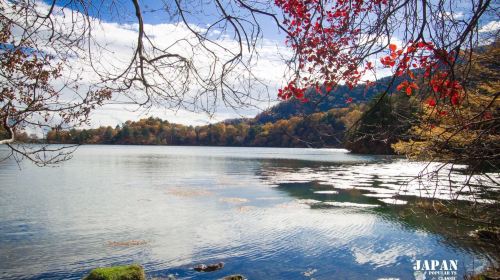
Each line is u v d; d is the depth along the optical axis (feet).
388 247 41.68
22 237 46.62
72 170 141.90
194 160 213.87
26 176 117.50
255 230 50.16
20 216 58.59
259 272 35.14
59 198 76.28
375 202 69.41
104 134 431.02
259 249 41.88
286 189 89.51
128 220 56.34
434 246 41.06
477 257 36.94
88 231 49.78
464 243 40.93
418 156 27.71
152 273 34.96
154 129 497.46
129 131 442.09
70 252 40.86
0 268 35.99
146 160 212.23
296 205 68.08
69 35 12.82
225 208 66.03
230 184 100.58
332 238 45.83
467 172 17.04
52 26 12.87
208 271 35.47
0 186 93.30
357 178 110.52
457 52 10.26
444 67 11.50
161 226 52.60
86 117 15.81
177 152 341.21
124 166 165.37
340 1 12.63
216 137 506.48
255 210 63.93
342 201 71.46
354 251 40.73
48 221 55.36
